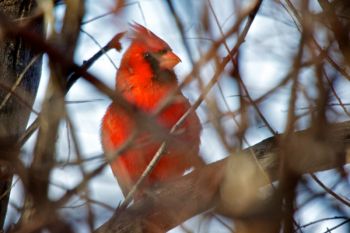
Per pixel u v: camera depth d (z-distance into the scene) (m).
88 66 5.46
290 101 4.89
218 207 5.32
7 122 7.05
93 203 4.60
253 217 5.03
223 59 5.11
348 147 6.02
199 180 5.84
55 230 4.46
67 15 5.45
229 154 4.94
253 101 5.05
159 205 6.23
